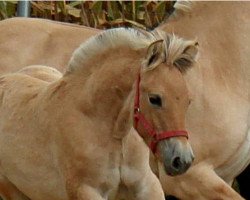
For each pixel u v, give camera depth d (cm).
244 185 1334
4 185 1133
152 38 988
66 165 1018
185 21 1178
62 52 1329
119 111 998
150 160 1138
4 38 1348
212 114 1136
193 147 1131
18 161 1082
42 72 1175
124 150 1002
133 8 1658
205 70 1146
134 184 1013
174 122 945
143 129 961
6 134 1099
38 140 1054
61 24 1370
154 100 950
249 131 1161
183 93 952
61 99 1036
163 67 959
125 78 990
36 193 1076
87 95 1014
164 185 1148
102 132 1005
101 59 1016
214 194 1130
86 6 1656
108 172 1005
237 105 1150
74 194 1012
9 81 1143
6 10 1653
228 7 1183
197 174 1137
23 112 1083
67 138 1015
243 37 1172
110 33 1008
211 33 1170
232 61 1163
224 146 1142
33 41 1341
